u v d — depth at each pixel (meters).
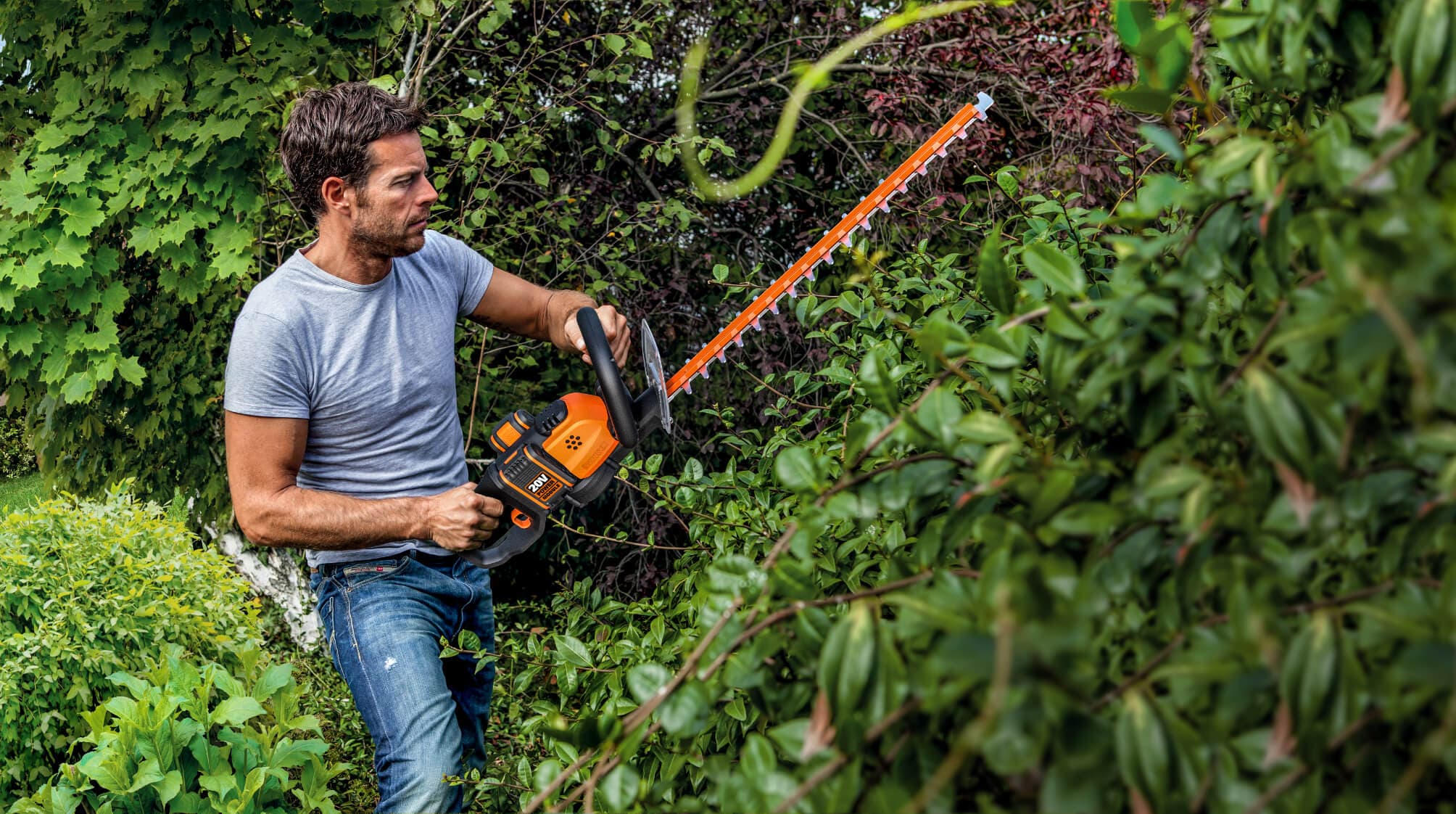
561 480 2.14
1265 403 0.64
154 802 2.47
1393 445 0.67
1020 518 0.80
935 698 0.66
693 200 4.61
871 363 0.89
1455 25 0.65
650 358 2.07
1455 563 0.62
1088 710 0.60
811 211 4.90
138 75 4.15
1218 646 0.68
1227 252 0.81
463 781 2.08
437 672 2.19
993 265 0.89
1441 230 0.58
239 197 4.18
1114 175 3.77
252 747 2.58
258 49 4.16
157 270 4.68
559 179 4.66
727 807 0.83
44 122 4.75
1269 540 0.68
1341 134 0.75
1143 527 0.73
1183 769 0.63
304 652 4.57
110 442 4.86
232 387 2.12
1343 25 0.80
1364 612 0.64
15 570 3.09
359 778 3.59
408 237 2.20
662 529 4.44
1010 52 4.30
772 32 4.86
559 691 1.84
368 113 2.12
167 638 3.36
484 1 3.89
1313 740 0.63
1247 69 0.88
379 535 2.11
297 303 2.17
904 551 1.38
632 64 4.50
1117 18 0.95
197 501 4.81
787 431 2.28
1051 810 0.59
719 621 0.94
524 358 4.29
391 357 2.27
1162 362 0.74
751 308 2.08
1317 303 0.66
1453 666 0.57
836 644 0.70
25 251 4.29
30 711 3.01
